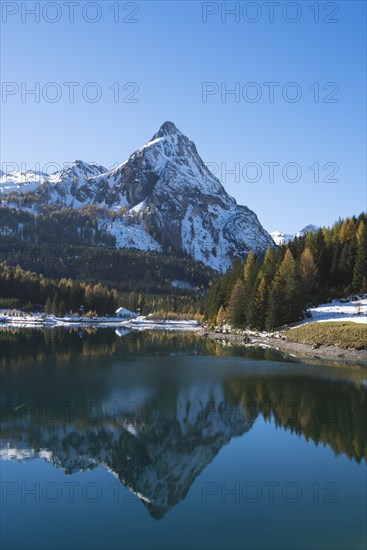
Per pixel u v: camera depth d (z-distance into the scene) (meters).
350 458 30.77
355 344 77.81
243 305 124.56
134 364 70.25
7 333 132.88
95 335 136.62
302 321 102.44
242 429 37.16
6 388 51.03
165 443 34.06
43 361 72.75
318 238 133.38
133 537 21.41
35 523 22.73
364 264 116.31
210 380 56.72
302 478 27.66
